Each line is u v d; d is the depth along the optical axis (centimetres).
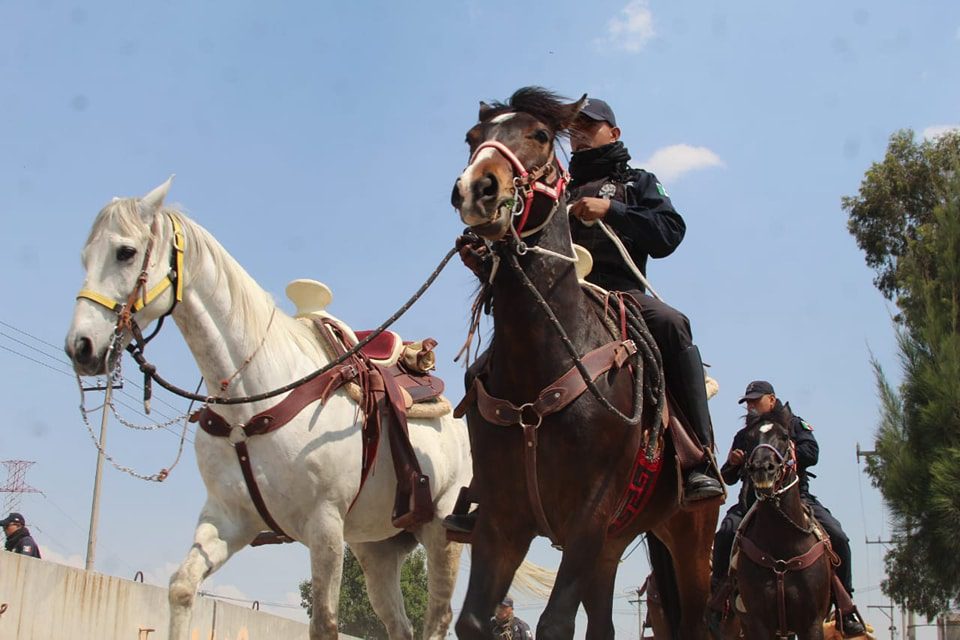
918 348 1947
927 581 1977
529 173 423
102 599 816
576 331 448
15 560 713
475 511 493
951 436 1864
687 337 506
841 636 860
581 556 419
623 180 547
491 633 421
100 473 2594
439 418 705
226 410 579
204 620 1018
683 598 573
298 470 580
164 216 571
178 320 581
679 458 479
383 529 652
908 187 2667
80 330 527
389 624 707
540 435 427
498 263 432
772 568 817
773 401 930
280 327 614
